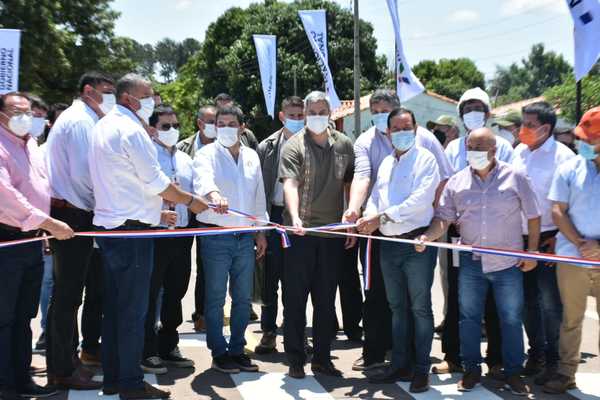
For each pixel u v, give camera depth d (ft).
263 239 19.16
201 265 22.06
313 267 17.46
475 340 16.31
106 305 15.58
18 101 14.55
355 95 66.03
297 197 17.20
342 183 17.78
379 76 115.55
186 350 20.04
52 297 15.99
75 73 85.87
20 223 14.37
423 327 16.31
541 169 17.46
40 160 15.51
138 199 15.07
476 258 16.14
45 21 75.15
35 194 15.03
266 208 20.70
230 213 17.04
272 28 112.57
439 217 16.67
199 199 15.66
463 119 18.65
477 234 16.06
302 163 17.38
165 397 15.51
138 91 15.10
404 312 16.85
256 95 111.65
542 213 17.40
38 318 23.97
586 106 72.59
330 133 17.87
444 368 17.98
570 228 15.69
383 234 16.76
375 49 115.03
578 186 15.51
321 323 17.61
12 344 15.30
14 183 14.67
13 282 14.67
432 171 16.28
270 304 19.99
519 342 16.07
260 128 113.29
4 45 22.04
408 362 17.12
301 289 17.35
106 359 15.72
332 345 20.88
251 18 119.96
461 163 18.80
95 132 15.23
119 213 14.98
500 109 117.19
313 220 17.53
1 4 73.26
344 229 17.67
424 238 15.83
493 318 17.40
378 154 18.24
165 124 18.72
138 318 15.26
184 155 19.80
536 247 16.22
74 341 16.70
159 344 18.43
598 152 15.12
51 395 15.64
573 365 16.15
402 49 42.47
